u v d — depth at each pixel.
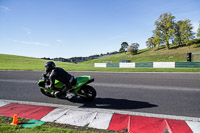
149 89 6.39
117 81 8.40
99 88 6.64
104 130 2.88
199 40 62.88
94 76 10.59
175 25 58.72
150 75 11.06
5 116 3.49
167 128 2.99
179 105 4.37
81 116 3.55
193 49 50.12
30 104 4.45
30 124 3.07
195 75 10.77
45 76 4.93
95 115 3.61
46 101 4.77
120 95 5.48
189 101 4.73
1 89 6.38
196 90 6.14
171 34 57.06
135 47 77.44
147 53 66.38
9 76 10.30
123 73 12.53
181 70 14.20
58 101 4.79
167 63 19.38
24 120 3.28
